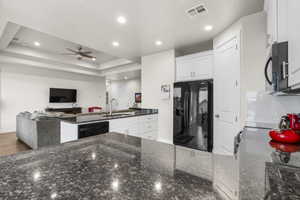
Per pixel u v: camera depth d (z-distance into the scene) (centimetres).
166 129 364
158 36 283
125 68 629
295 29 71
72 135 217
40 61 523
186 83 315
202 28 250
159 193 45
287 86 81
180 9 199
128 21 229
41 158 73
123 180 53
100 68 681
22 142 385
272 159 74
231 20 224
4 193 44
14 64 511
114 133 134
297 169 62
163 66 370
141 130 329
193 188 47
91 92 739
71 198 42
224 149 249
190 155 79
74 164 67
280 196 42
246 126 182
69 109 635
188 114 312
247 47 208
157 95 380
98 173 58
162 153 83
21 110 525
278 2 98
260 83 199
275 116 170
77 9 198
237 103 220
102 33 270
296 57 70
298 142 105
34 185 49
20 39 400
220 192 45
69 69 607
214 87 278
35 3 185
